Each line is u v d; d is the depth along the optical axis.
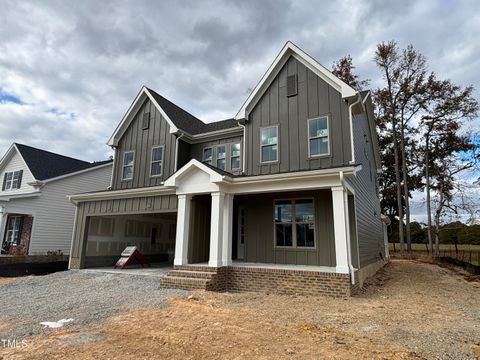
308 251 9.53
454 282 11.40
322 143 9.58
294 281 8.10
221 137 12.75
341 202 8.05
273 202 10.39
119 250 14.39
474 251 22.17
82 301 6.96
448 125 25.52
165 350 3.84
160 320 5.24
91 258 13.00
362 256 10.38
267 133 10.58
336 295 7.53
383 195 29.31
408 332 4.67
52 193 16.53
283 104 10.49
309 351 3.78
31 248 15.22
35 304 6.75
